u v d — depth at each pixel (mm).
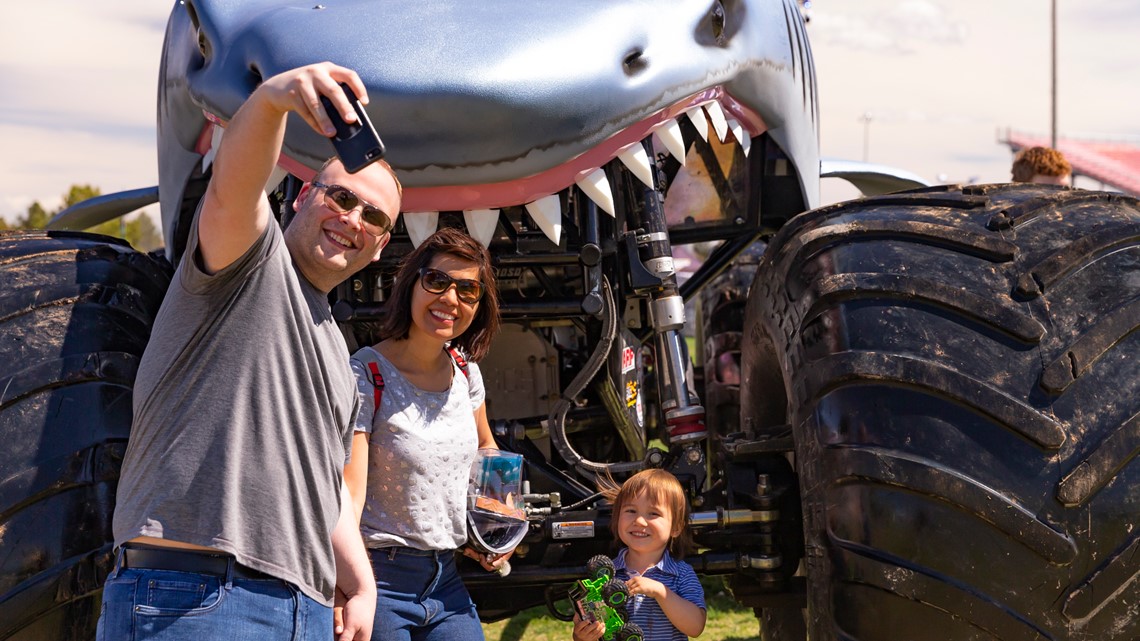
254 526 1844
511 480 2523
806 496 2230
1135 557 1964
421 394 2328
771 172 3359
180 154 3098
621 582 2518
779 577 2670
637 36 2658
